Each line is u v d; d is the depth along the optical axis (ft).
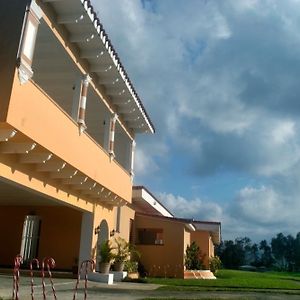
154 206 89.92
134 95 53.11
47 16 34.37
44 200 58.39
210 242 106.32
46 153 34.81
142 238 80.43
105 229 60.23
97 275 52.49
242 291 51.88
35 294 34.50
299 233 317.42
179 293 44.32
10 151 32.27
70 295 35.96
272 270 223.71
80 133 42.32
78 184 45.16
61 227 63.31
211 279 76.54
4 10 30.66
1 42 29.91
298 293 53.36
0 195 55.26
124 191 60.03
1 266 62.23
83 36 39.01
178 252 76.13
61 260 62.03
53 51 38.96
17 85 29.43
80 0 34.12
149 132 65.87
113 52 42.96
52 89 47.88
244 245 311.27
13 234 63.57
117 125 58.85
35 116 32.22
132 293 41.68
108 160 52.42
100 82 48.16
